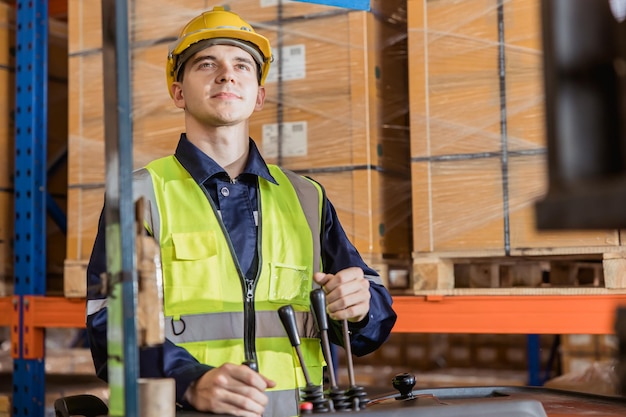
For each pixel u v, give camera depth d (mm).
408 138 3018
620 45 771
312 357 1965
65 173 3693
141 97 2963
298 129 2805
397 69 2984
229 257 1911
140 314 1218
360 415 1334
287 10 2834
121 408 1114
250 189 2012
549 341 4188
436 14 2701
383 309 1944
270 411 1867
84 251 3080
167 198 1933
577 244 2490
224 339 1865
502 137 2598
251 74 2004
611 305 2473
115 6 1168
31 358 3217
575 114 758
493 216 2592
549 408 1704
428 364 4305
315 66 2795
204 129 1995
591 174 753
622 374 861
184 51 1989
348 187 2730
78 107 3137
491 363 4242
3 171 3432
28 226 3279
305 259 1996
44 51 3369
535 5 2582
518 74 2588
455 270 2871
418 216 2686
